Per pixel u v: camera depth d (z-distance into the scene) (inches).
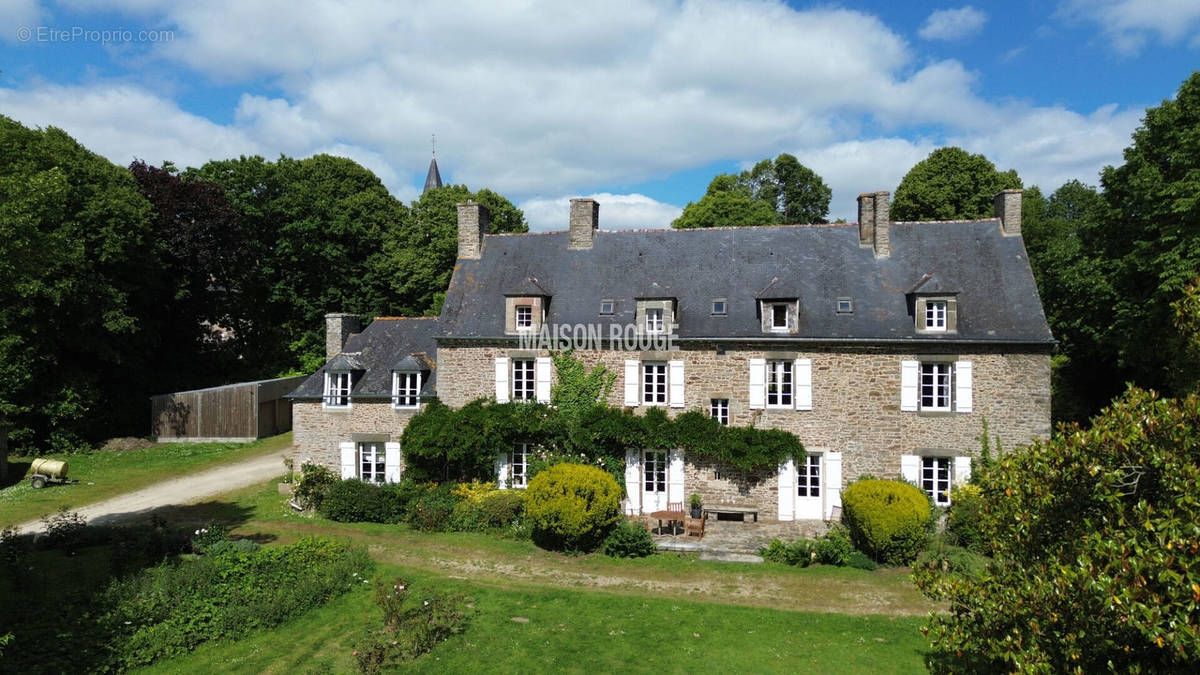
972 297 860.0
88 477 1094.4
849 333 852.0
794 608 625.3
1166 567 230.5
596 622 591.2
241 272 1638.8
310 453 999.0
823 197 2020.2
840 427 858.1
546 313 943.0
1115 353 1060.5
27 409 1178.6
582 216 1016.9
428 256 1724.9
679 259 975.6
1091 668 265.0
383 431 979.3
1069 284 1096.2
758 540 790.5
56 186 751.7
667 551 774.5
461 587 668.7
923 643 553.0
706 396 886.4
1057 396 1261.1
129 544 700.7
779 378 876.0
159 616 564.4
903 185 1649.9
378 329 1069.8
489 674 501.4
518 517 857.5
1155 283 937.5
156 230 1412.4
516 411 909.2
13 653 495.5
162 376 1515.7
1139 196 941.2
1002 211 917.8
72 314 1203.9
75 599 587.5
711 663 520.4
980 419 828.6
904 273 900.0
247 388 1352.1
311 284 1772.9
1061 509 312.7
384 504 892.6
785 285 874.8
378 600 575.8
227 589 618.2
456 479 942.4
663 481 899.4
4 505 940.0
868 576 698.2
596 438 879.7
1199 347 333.1
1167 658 243.4
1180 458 263.6
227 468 1162.6
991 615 302.7
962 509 767.7
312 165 1925.4
